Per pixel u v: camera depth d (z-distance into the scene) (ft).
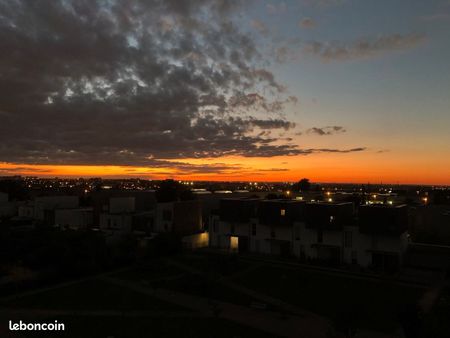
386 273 134.92
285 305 101.86
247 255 169.48
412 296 108.68
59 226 203.10
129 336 80.33
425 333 60.34
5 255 146.41
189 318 91.81
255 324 87.76
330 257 154.51
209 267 146.00
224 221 186.09
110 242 175.94
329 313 95.20
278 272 139.03
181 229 197.67
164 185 293.43
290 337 80.02
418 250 151.74
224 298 108.58
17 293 113.80
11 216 248.32
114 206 219.61
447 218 174.50
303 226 162.81
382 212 142.31
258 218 174.70
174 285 122.52
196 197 287.89
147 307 100.32
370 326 86.22
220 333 82.17
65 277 131.03
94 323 88.12
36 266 138.41
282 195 288.51
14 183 351.05
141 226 201.46
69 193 353.31
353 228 150.10
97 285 123.03
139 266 146.51
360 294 111.24
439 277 130.00
